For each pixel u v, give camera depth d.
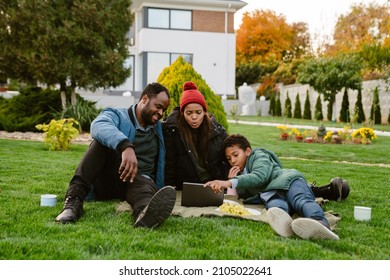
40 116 12.44
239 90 26.61
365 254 2.56
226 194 4.12
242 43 39.31
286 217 2.86
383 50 24.22
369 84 21.34
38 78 12.58
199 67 25.61
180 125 4.03
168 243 2.64
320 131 12.73
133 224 3.03
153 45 24.80
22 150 8.23
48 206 3.64
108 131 3.24
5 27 12.45
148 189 3.31
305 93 24.95
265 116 26.31
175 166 4.12
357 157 9.01
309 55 35.25
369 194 4.71
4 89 23.03
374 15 34.22
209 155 4.04
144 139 3.73
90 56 13.05
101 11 12.85
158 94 3.59
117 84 13.68
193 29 25.41
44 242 2.61
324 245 2.70
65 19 12.62
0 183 4.71
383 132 16.00
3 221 3.08
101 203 3.74
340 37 36.28
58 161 6.80
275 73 30.14
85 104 13.34
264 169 3.49
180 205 3.73
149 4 24.66
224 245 2.63
